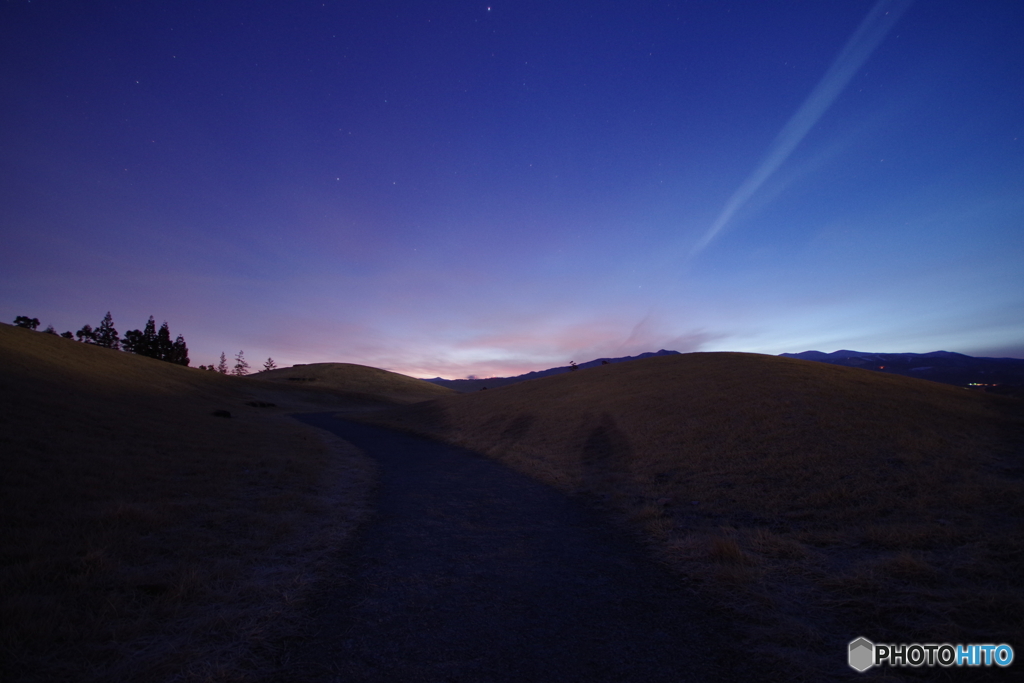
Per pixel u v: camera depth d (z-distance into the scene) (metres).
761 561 6.54
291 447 19.55
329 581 5.77
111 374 40.22
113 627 4.21
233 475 12.22
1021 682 3.52
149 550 6.42
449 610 5.03
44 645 3.85
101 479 9.87
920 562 5.81
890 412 15.12
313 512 9.30
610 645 4.28
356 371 131.25
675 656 4.08
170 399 35.62
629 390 26.19
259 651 4.02
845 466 10.88
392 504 10.48
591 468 14.38
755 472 11.38
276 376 122.50
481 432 24.45
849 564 6.30
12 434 12.08
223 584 5.46
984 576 5.55
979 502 8.23
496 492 12.02
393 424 34.75
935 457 10.90
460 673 3.75
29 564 5.31
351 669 3.77
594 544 7.74
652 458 14.09
